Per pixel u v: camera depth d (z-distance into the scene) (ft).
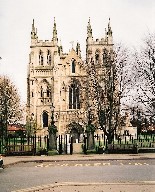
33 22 327.26
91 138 174.09
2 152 164.55
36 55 318.45
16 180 80.53
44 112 305.53
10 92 329.31
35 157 150.61
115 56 223.10
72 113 296.92
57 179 81.30
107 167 106.73
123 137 250.98
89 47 318.45
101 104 234.79
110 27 323.37
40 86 310.24
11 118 323.98
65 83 303.68
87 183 72.28
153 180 76.79
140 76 191.83
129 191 62.39
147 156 146.92
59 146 174.19
